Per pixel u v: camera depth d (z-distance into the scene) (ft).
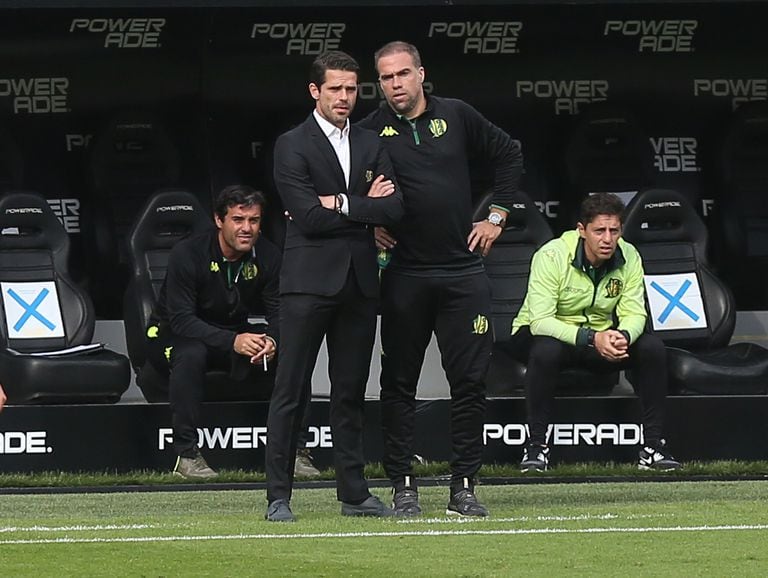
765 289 135.54
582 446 112.57
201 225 119.75
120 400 126.00
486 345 85.05
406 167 83.76
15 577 65.05
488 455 111.75
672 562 68.49
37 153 132.46
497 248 125.39
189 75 133.59
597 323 108.99
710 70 137.49
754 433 114.52
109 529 79.87
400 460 86.07
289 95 134.62
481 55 134.62
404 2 110.42
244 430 109.40
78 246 132.67
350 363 84.12
